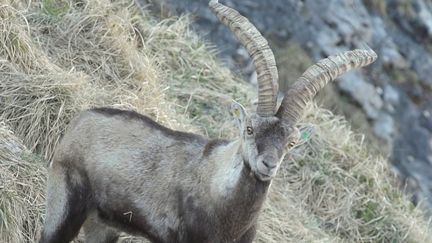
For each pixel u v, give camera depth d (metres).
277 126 24.94
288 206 38.50
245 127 25.19
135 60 38.16
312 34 49.62
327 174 41.22
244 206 25.53
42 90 33.88
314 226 38.56
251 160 24.73
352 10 52.62
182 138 27.50
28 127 33.12
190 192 26.47
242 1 49.16
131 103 35.94
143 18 42.53
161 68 40.66
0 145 31.41
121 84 36.97
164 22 42.88
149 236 27.41
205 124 39.34
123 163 27.41
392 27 54.75
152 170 27.14
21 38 35.16
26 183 30.98
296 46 48.56
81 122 28.27
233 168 25.62
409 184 47.22
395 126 49.75
